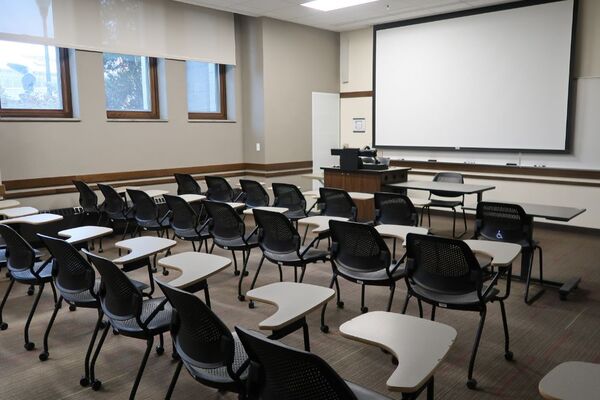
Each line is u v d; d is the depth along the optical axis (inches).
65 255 111.0
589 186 252.4
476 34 285.1
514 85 274.2
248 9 287.4
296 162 338.3
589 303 154.1
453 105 300.0
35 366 115.6
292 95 330.3
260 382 66.2
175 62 284.5
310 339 128.0
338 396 56.3
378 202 182.7
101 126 254.8
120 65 267.3
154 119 281.7
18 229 173.6
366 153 259.3
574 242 235.6
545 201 268.2
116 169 263.1
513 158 281.3
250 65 316.5
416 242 109.4
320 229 144.5
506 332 116.2
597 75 247.6
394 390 56.9
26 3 223.9
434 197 299.7
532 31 264.1
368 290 165.3
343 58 359.6
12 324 140.2
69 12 238.1
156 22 272.7
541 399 100.0
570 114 256.2
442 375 109.5
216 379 76.0
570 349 122.1
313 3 275.0
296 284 91.8
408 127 323.0
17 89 231.3
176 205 184.4
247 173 331.0
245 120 325.7
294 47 327.6
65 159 242.8
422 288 112.3
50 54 240.4
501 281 175.0
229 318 141.9
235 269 182.9
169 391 92.4
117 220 224.4
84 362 117.2
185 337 80.2
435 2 272.8
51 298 161.8
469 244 121.3
